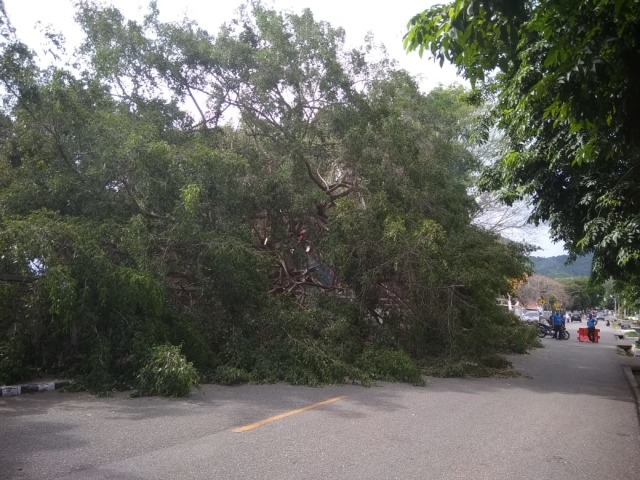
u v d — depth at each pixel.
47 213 10.34
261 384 10.92
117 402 8.62
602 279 13.05
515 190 12.00
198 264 11.95
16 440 6.30
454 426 7.96
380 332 13.93
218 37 15.52
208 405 8.64
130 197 12.20
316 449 6.42
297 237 16.08
